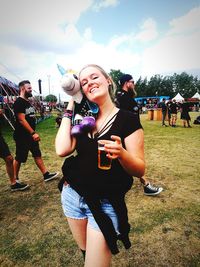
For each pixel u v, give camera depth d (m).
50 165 5.67
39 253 2.49
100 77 1.57
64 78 1.56
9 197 3.84
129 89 3.47
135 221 3.01
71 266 2.30
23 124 3.97
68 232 2.84
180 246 2.52
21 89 4.12
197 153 6.68
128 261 2.33
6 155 3.89
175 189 3.99
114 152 1.26
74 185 1.54
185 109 13.66
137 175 1.47
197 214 3.16
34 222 3.07
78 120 1.60
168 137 9.77
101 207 1.47
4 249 2.57
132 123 1.49
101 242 1.42
